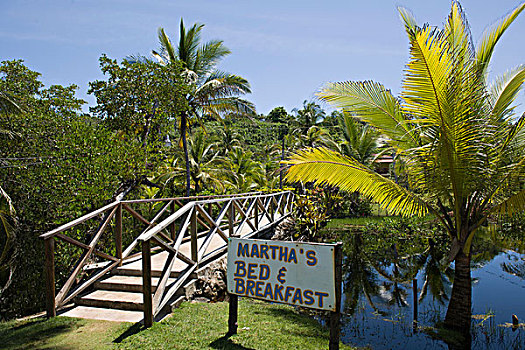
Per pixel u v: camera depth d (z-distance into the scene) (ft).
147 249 13.14
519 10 17.65
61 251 25.22
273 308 17.81
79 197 27.66
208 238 19.57
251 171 75.36
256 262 12.51
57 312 14.56
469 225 19.33
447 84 15.23
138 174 34.81
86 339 11.95
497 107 19.45
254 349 11.82
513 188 18.54
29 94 32.17
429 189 19.38
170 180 52.37
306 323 15.71
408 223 57.21
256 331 13.64
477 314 21.58
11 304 21.66
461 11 17.24
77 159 28.91
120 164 32.40
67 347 11.35
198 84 50.80
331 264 11.25
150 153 37.17
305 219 45.16
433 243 48.85
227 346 11.85
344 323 19.67
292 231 43.60
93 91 36.81
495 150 18.11
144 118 37.55
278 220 38.83
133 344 11.63
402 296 25.40
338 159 19.51
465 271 19.16
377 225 59.26
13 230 25.00
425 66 14.92
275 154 108.47
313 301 11.41
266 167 91.97
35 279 23.71
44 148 28.89
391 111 20.11
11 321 13.80
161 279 14.61
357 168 19.53
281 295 11.94
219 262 20.54
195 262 17.85
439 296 25.48
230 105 51.29
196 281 17.60
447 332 18.13
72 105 32.86
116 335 12.30
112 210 18.10
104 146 31.01
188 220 17.52
